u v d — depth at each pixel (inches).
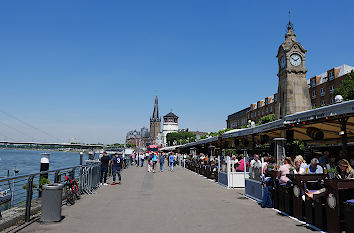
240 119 3444.9
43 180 391.9
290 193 310.2
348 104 309.3
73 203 382.0
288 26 1047.6
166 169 1240.8
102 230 249.6
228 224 269.9
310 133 514.0
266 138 700.7
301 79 994.1
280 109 1039.6
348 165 257.3
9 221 261.7
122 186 588.7
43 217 278.8
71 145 6614.2
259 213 320.5
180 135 5792.3
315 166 323.0
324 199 247.1
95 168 562.6
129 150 1827.0
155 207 357.1
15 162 3358.8
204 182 673.6
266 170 362.9
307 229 250.8
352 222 207.5
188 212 326.6
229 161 568.4
